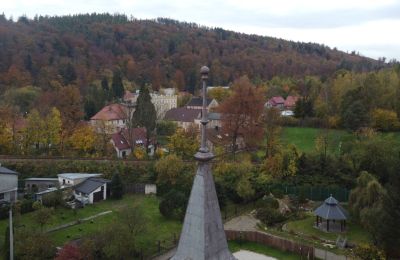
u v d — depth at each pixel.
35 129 78.38
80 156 78.75
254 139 77.06
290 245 47.41
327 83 129.38
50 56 158.38
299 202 62.16
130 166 73.06
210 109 121.31
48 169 72.06
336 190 63.84
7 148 77.75
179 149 79.31
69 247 39.06
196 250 11.09
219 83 185.38
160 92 157.12
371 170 65.06
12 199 59.94
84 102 125.06
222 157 75.75
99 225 54.12
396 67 135.25
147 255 45.41
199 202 11.27
